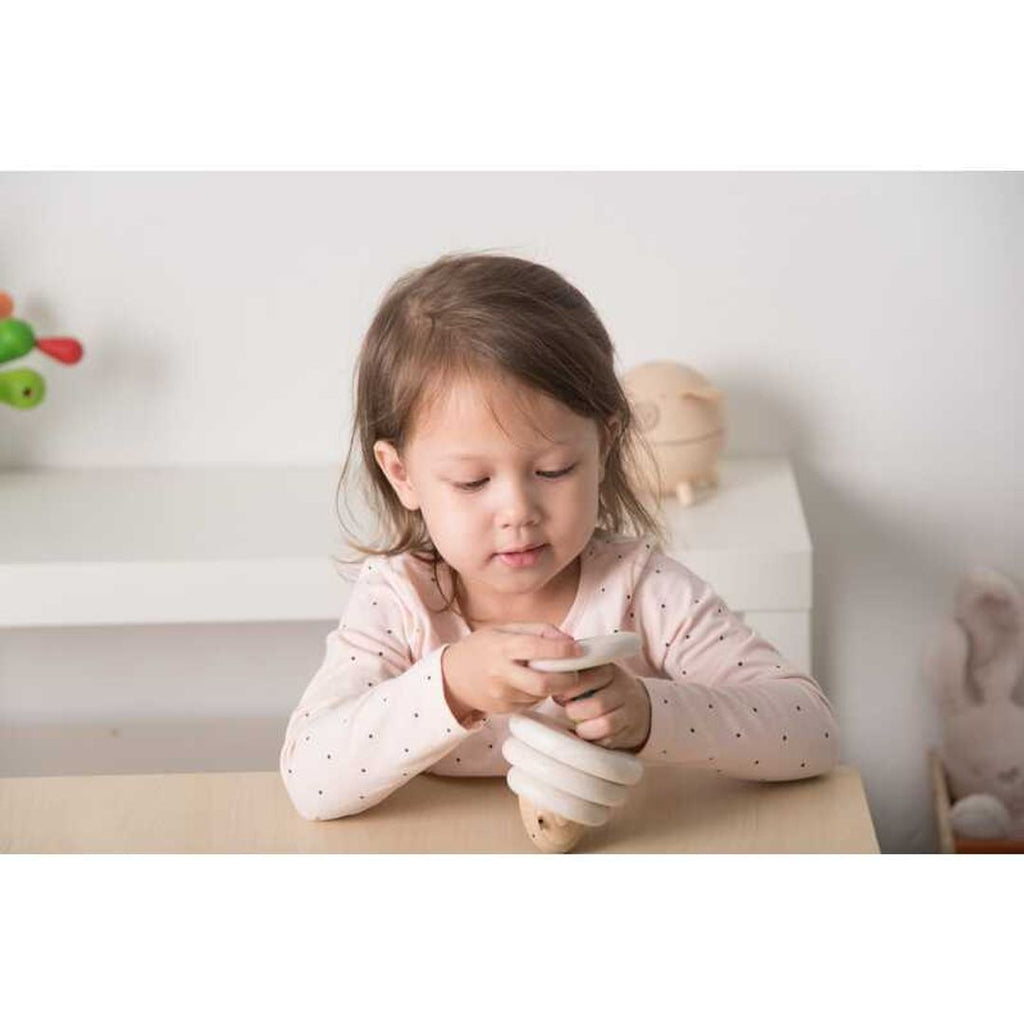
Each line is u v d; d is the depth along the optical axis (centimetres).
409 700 92
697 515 181
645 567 107
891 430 196
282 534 180
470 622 106
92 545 178
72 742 211
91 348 198
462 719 92
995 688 196
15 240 194
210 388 200
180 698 209
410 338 97
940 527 199
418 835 94
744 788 98
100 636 207
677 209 190
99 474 201
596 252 192
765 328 194
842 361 194
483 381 93
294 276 195
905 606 202
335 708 98
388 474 105
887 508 199
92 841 94
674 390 180
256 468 202
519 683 87
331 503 189
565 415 94
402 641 104
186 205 193
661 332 195
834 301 192
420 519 109
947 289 191
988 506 198
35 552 176
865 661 205
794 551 171
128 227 194
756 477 191
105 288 196
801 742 97
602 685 90
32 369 199
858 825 94
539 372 94
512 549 95
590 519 96
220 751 211
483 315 95
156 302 196
